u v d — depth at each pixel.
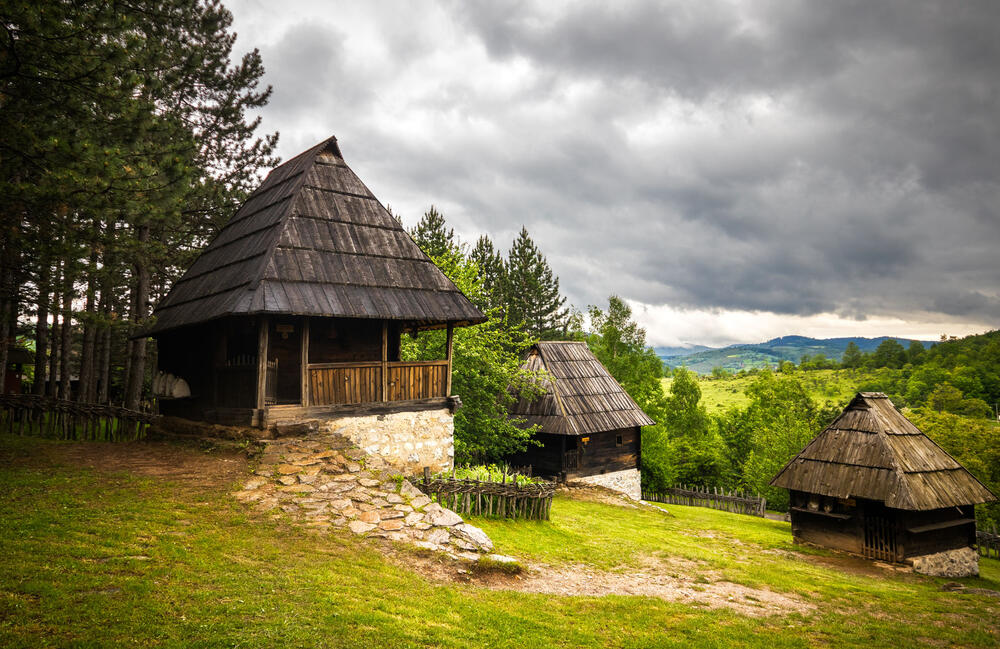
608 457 27.92
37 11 10.71
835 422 19.88
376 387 14.41
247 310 12.03
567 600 9.09
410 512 10.59
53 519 8.35
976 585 16.81
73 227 12.38
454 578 9.00
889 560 17.09
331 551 8.77
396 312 14.15
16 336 24.53
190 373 16.14
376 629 6.47
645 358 46.22
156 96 19.89
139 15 16.95
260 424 12.66
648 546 14.93
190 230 24.33
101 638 5.31
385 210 16.48
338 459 11.85
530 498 14.80
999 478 37.62
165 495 9.97
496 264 57.00
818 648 8.44
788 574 13.78
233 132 25.44
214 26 24.17
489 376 22.91
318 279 13.48
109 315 14.37
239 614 6.26
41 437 16.41
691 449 42.94
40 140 11.55
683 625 8.70
